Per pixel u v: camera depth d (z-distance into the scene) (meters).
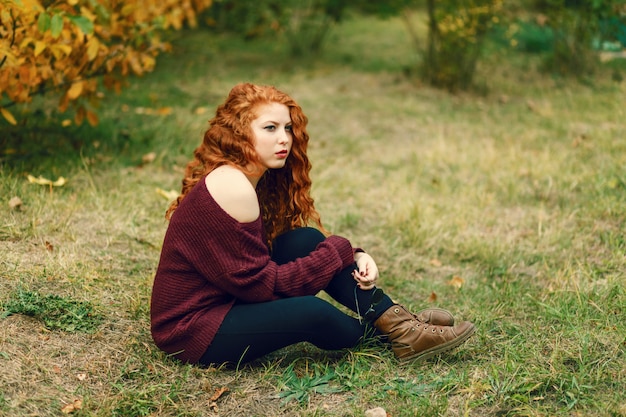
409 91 7.77
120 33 5.05
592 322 3.26
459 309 3.55
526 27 9.42
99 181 4.69
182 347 2.83
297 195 3.02
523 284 3.82
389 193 5.08
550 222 4.57
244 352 2.81
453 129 6.52
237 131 2.76
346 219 4.61
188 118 6.29
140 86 7.32
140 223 4.20
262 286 2.74
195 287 2.79
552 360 2.91
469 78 7.83
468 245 4.25
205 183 2.73
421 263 4.13
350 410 2.67
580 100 7.35
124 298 3.34
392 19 12.41
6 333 2.88
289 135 2.86
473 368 2.95
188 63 8.56
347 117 6.86
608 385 2.79
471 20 7.43
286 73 8.48
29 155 4.81
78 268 3.52
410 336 2.92
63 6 4.34
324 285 2.86
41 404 2.56
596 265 3.94
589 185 5.07
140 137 5.59
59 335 2.96
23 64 4.29
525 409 2.64
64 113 5.75
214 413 2.65
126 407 2.61
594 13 7.81
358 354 2.98
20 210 4.02
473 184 5.21
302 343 3.19
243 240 2.70
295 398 2.74
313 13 9.29
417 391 2.78
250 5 8.82
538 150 5.89
